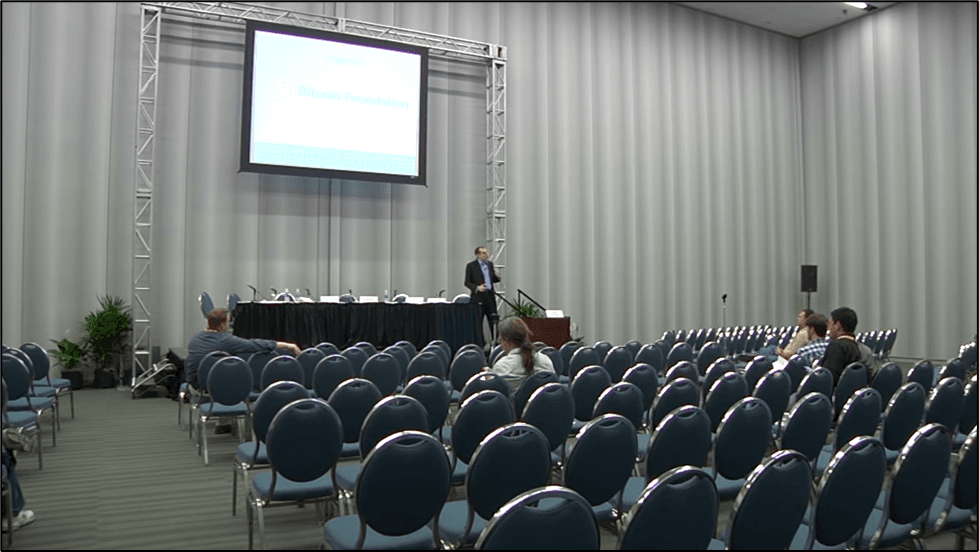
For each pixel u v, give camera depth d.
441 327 8.78
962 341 12.96
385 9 11.38
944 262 13.21
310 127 10.38
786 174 15.46
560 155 12.80
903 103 13.81
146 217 9.84
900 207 13.85
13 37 9.04
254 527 3.57
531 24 12.64
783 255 15.38
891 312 13.98
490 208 12.14
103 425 6.34
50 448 5.38
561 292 12.73
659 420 4.04
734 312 14.70
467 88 12.06
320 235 10.89
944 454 2.57
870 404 3.67
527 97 12.55
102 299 9.52
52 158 9.27
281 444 2.88
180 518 3.71
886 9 14.09
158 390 8.34
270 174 10.62
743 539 2.15
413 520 2.45
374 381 5.24
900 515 2.56
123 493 4.17
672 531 1.96
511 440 2.53
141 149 9.52
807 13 14.42
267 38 10.11
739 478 3.28
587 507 1.84
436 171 11.75
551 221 12.70
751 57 15.20
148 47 9.91
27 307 9.12
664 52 14.06
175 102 10.06
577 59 13.09
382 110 10.82
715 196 14.58
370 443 3.14
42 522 3.63
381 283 11.26
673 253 13.98
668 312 13.91
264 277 10.55
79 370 9.16
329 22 10.92
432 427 4.07
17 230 9.00
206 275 10.23
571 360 6.13
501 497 2.56
